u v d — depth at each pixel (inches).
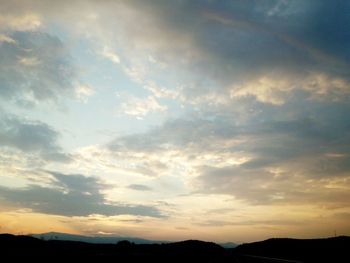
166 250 3828.7
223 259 2849.4
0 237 2832.2
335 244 3053.6
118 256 2642.7
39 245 2866.6
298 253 3102.9
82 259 2324.1
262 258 2509.8
